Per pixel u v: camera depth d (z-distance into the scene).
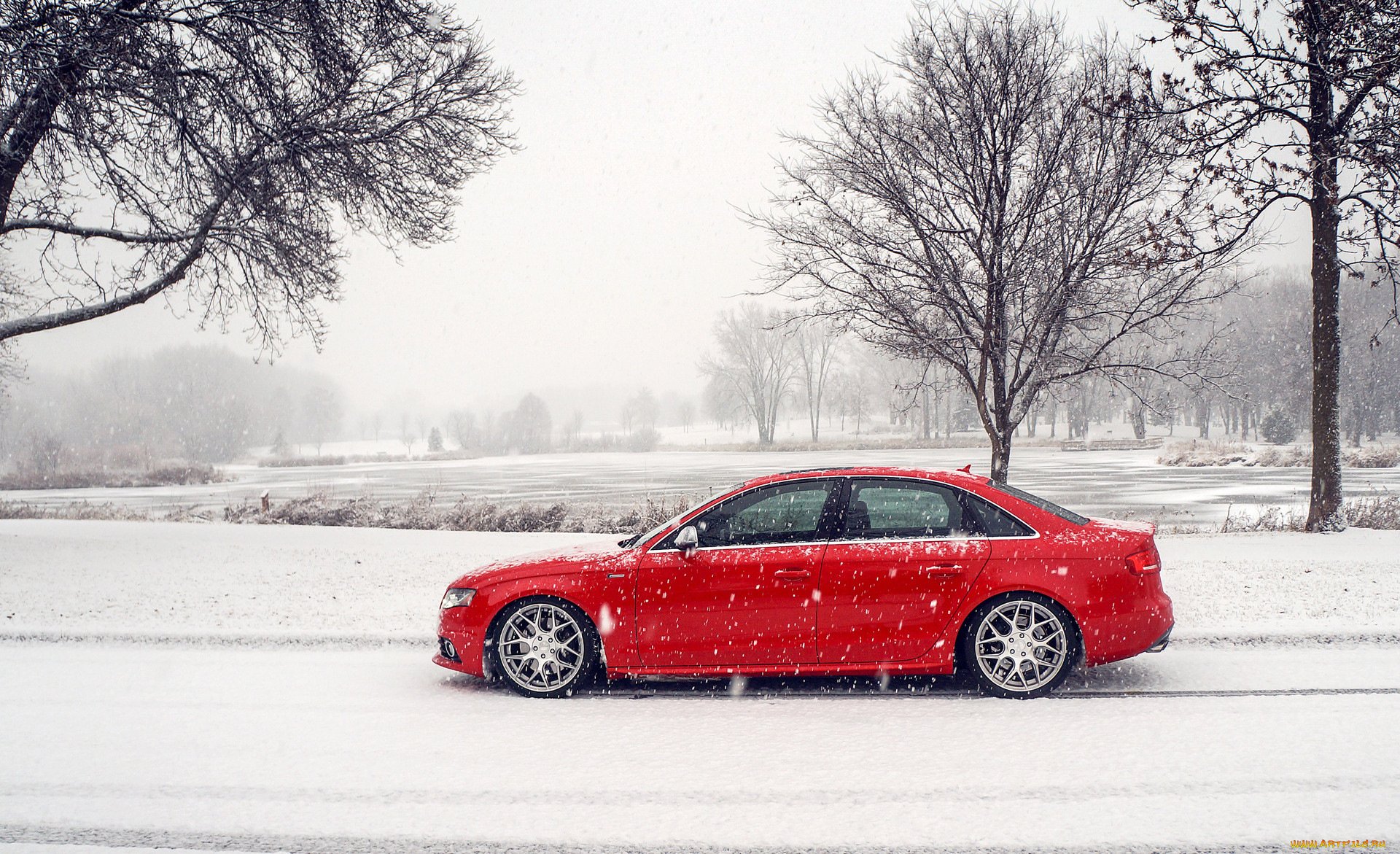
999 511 5.90
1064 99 12.73
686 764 4.54
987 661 5.77
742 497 6.09
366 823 3.83
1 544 14.70
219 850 3.57
